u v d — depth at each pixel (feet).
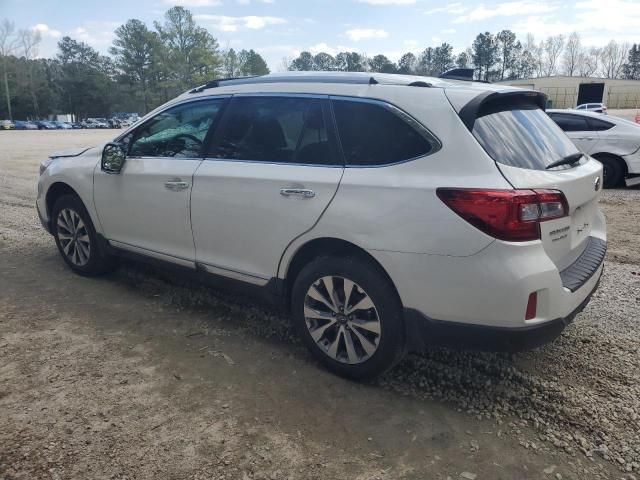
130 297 15.11
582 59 373.20
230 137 12.37
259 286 11.86
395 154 9.77
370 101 10.31
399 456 8.61
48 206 17.40
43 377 10.77
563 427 9.32
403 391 10.44
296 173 10.79
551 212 9.00
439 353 11.82
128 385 10.53
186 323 13.43
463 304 9.02
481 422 9.50
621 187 34.30
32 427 9.19
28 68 315.78
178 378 10.83
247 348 12.15
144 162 13.98
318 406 9.93
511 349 9.00
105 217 15.21
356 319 10.36
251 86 12.36
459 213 8.82
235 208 11.73
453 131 9.28
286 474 8.20
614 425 9.33
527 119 10.48
